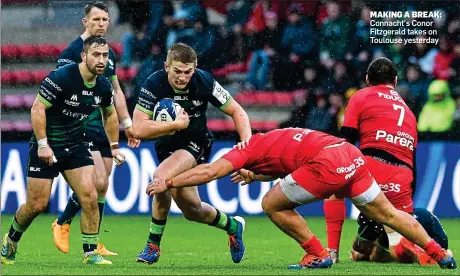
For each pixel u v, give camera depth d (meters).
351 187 17.72
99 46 18.88
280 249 26.00
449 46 37.62
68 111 19.19
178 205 20.16
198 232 31.78
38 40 40.28
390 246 20.41
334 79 38.09
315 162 17.36
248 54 38.59
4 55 39.94
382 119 20.55
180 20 38.53
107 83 19.88
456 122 37.03
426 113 37.25
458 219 34.75
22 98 39.19
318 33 38.22
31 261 21.39
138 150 35.81
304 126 38.31
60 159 19.42
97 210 19.69
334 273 17.38
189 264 20.56
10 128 38.09
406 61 37.66
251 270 18.17
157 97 19.44
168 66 18.92
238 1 38.56
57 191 36.12
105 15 23.58
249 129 20.17
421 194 35.09
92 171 19.61
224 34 38.62
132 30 38.53
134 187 35.78
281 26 38.47
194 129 20.02
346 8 38.16
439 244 19.91
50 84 18.89
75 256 23.44
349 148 17.72
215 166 17.42
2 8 40.34
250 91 38.59
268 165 17.81
